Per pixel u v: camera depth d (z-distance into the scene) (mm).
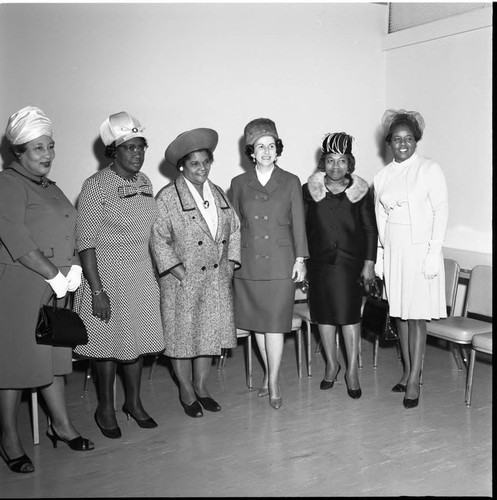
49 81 4504
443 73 5320
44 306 3156
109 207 3424
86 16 4582
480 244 5125
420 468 3207
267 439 3586
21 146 3145
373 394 4270
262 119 3939
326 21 5539
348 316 4145
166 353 3836
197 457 3377
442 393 4266
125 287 3502
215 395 4305
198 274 3799
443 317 4047
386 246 4102
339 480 3094
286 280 3965
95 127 4688
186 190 3783
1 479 3146
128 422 3854
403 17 5691
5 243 3059
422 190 3912
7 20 4340
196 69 5020
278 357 4039
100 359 3525
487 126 4973
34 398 3535
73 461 3344
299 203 4000
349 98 5730
